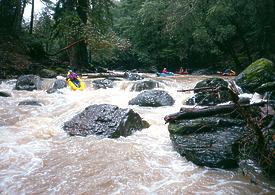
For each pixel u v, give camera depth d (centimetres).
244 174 508
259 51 2403
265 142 507
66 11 2164
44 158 562
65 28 2127
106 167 524
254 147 548
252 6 2233
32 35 2559
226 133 611
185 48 2848
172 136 628
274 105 622
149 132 719
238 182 482
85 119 716
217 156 534
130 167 525
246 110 554
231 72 2328
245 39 2633
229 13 2234
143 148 616
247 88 1093
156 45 3403
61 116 874
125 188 456
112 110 720
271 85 1002
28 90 1293
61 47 2534
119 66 3716
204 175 505
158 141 661
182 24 2395
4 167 522
